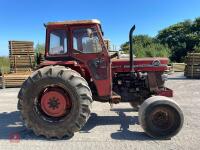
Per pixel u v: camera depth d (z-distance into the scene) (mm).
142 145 5453
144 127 5836
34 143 5680
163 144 5500
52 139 5918
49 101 6047
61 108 6020
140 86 7078
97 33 6488
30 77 6043
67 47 6531
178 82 16922
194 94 11961
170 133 5785
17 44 16859
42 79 5965
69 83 5898
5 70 18875
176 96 11414
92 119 7477
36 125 5965
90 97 5953
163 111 5816
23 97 6020
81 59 6523
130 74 7027
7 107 9570
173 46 48781
